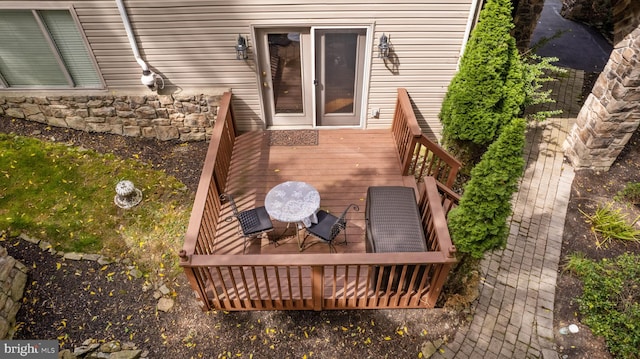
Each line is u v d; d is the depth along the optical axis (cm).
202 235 511
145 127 739
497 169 420
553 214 648
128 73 671
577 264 566
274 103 725
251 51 641
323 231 530
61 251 571
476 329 509
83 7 586
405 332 502
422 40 630
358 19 605
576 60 1026
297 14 600
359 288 516
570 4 1198
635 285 533
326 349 487
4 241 576
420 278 508
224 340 495
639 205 659
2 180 655
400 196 539
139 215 623
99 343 489
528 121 809
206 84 687
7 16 602
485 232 452
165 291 538
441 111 701
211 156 566
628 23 570
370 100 710
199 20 604
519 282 561
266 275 455
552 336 507
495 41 577
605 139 656
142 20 600
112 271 555
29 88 698
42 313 512
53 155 702
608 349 494
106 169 689
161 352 485
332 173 668
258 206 614
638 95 584
